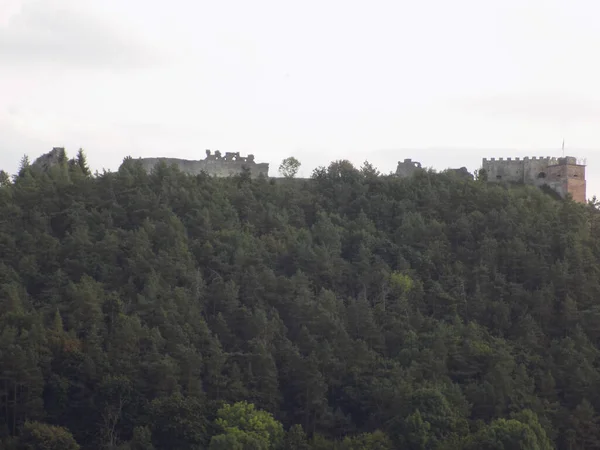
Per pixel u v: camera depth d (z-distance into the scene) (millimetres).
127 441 194375
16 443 189625
